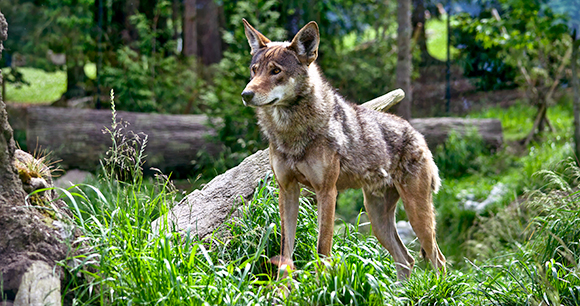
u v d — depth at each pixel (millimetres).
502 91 15758
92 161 10297
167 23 14953
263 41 4590
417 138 5199
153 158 10750
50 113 10234
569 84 15602
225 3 15258
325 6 14828
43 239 3520
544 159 10766
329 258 3943
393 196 5320
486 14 14875
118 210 3998
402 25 11906
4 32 3916
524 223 8109
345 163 4598
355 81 13781
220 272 3734
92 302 3508
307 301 3598
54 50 14406
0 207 3523
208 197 5359
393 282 4422
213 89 11859
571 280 4129
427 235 5129
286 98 4250
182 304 3428
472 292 4277
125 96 12297
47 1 13609
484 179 11016
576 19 12844
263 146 10852
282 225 4480
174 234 4043
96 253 3703
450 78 15641
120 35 13852
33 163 4109
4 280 3297
